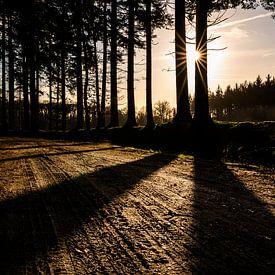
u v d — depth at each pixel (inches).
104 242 160.2
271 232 167.6
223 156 512.4
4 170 389.1
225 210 209.8
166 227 179.8
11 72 1630.2
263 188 272.2
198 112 629.6
